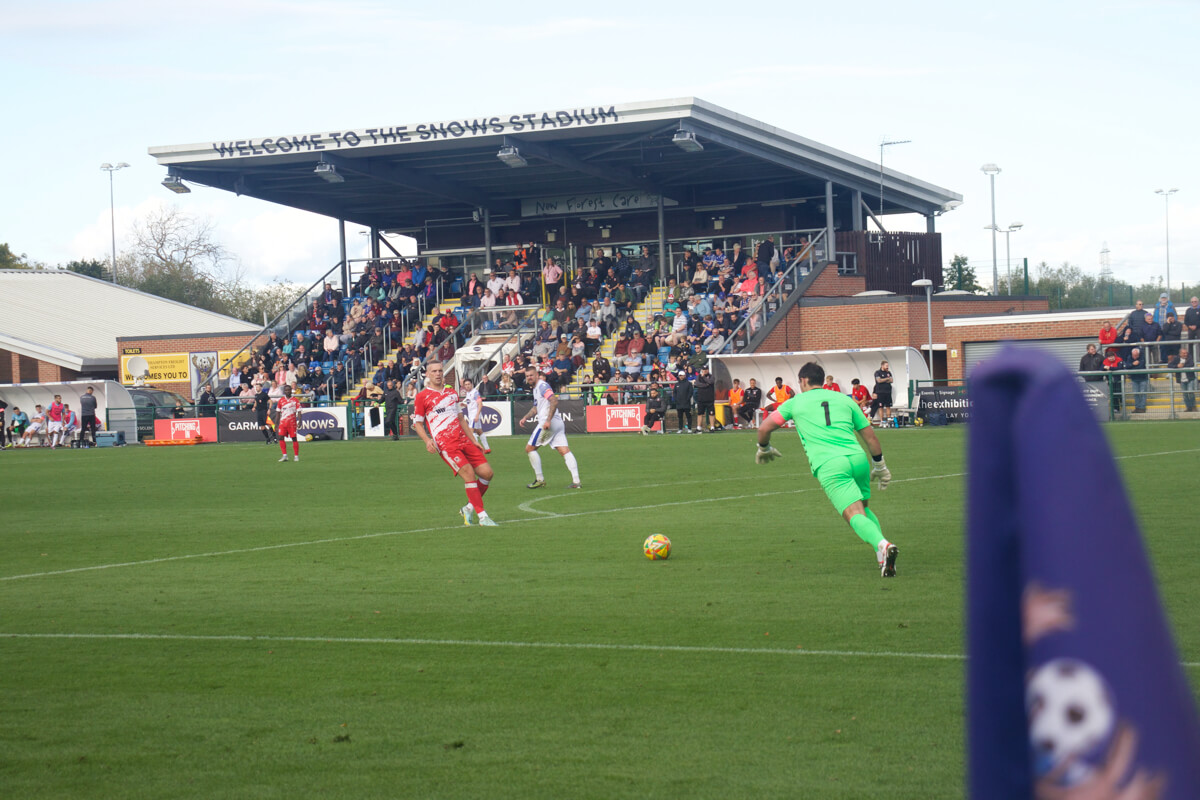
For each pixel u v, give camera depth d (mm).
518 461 25234
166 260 102938
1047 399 725
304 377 45625
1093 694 672
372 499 17703
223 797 4656
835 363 37719
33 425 43094
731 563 10430
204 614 8734
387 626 8078
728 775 4750
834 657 6758
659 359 41469
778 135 41594
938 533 11906
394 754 5180
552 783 4715
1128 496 716
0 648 7641
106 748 5375
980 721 730
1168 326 34531
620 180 45344
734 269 45406
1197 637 6840
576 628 7824
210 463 28312
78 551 12555
